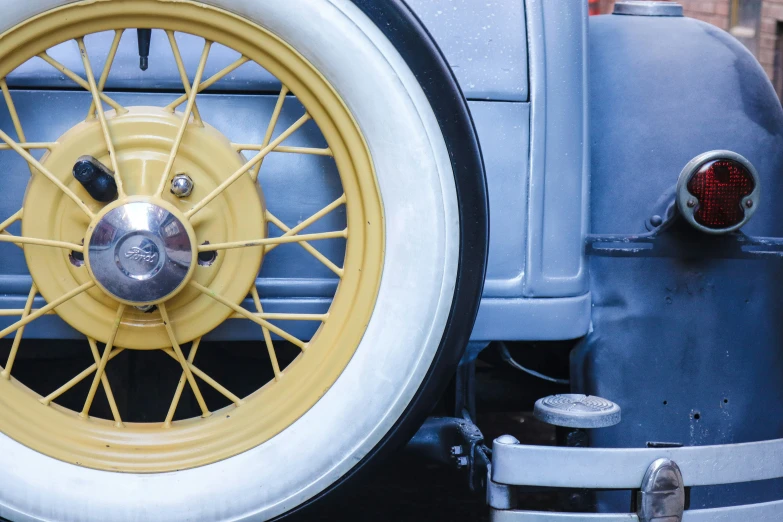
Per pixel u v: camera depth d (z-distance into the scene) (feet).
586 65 7.18
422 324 6.56
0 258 6.97
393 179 6.52
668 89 7.48
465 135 6.52
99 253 6.32
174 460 6.60
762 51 21.90
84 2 6.40
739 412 7.36
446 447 7.33
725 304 7.33
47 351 7.84
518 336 7.12
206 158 6.59
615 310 7.31
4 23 6.40
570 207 7.14
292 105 6.95
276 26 6.44
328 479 6.63
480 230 6.57
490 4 7.03
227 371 8.02
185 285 6.47
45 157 6.60
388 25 6.45
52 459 6.59
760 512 6.79
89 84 6.56
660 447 6.64
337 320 6.66
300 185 7.00
